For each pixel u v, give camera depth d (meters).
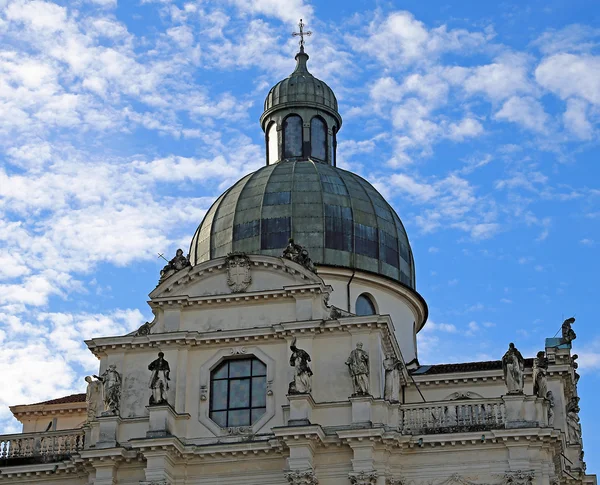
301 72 75.31
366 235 66.31
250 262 57.75
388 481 52.75
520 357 54.34
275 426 54.06
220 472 53.78
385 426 52.97
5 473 55.72
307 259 57.84
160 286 58.03
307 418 53.09
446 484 52.75
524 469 52.09
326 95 73.56
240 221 66.56
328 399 54.72
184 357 56.62
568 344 62.53
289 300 57.03
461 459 53.00
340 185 67.94
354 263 65.25
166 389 54.91
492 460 52.72
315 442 52.75
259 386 56.00
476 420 53.69
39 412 66.62
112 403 55.66
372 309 65.31
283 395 55.28
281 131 72.62
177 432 55.06
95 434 55.38
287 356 55.94
